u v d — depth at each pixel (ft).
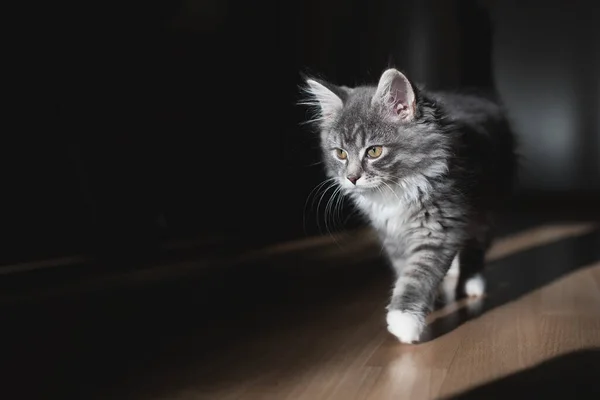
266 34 4.83
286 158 4.82
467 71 5.16
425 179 3.02
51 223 4.00
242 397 2.46
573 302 3.22
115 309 3.32
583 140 6.62
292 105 4.85
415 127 3.04
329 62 5.20
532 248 4.35
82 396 2.49
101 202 4.20
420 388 2.48
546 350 2.71
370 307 3.27
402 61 5.81
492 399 2.39
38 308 3.35
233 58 4.72
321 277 3.82
